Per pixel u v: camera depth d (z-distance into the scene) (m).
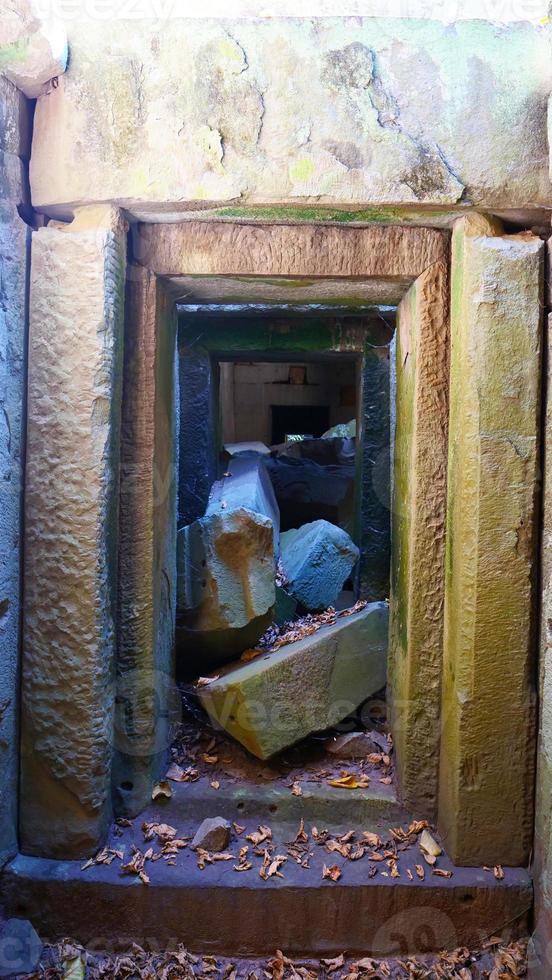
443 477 2.01
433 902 1.87
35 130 1.81
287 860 1.96
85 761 1.88
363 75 1.73
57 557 1.84
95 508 1.82
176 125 1.75
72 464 1.81
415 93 1.74
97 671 1.86
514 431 1.80
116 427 1.92
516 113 1.75
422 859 1.96
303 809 2.10
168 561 2.31
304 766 2.30
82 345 1.79
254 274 1.98
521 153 1.75
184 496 3.32
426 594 2.04
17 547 1.83
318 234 1.96
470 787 1.90
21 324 1.80
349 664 2.41
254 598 2.51
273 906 1.86
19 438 1.81
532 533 1.82
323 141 1.74
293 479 4.02
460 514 1.87
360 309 3.02
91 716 1.87
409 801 2.09
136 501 2.04
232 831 2.06
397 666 2.26
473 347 1.80
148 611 2.07
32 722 1.88
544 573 1.79
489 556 1.83
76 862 1.90
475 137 1.75
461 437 1.86
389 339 3.24
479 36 1.74
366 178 1.75
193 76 1.73
